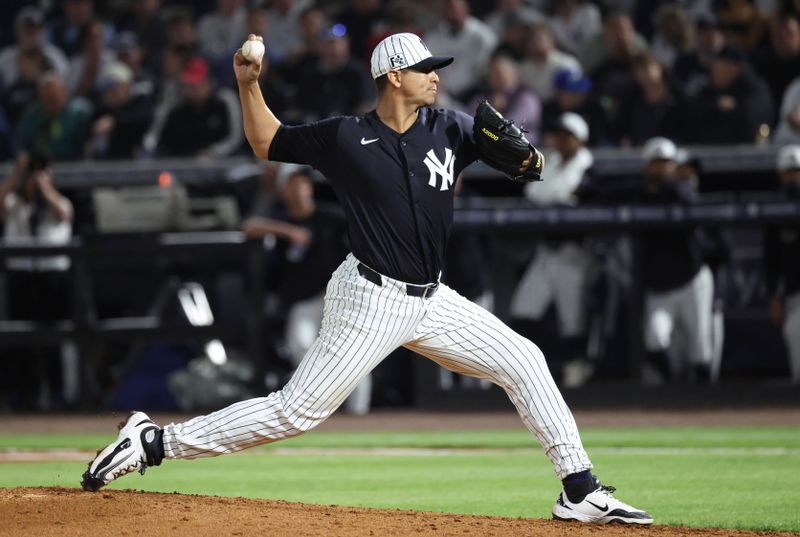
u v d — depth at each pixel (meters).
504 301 41.34
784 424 35.97
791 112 43.59
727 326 41.31
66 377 43.84
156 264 43.94
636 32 52.97
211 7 58.62
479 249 41.16
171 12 54.34
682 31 49.00
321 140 16.05
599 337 41.62
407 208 15.80
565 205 40.28
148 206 42.38
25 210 43.47
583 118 45.66
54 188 46.03
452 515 16.45
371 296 15.83
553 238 40.91
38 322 43.44
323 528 15.01
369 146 15.88
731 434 33.81
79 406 42.44
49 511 15.37
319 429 37.78
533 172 16.59
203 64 47.75
